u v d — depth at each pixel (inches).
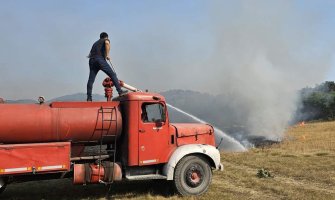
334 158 582.6
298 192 377.7
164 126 363.6
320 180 435.5
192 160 363.9
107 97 379.2
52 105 330.3
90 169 336.5
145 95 358.3
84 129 335.0
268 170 495.2
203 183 367.6
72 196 368.8
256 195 370.0
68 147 324.2
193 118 595.2
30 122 316.8
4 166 303.4
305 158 588.7
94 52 382.9
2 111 313.0
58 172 324.8
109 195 370.6
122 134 356.8
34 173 312.0
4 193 379.9
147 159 353.7
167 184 388.5
